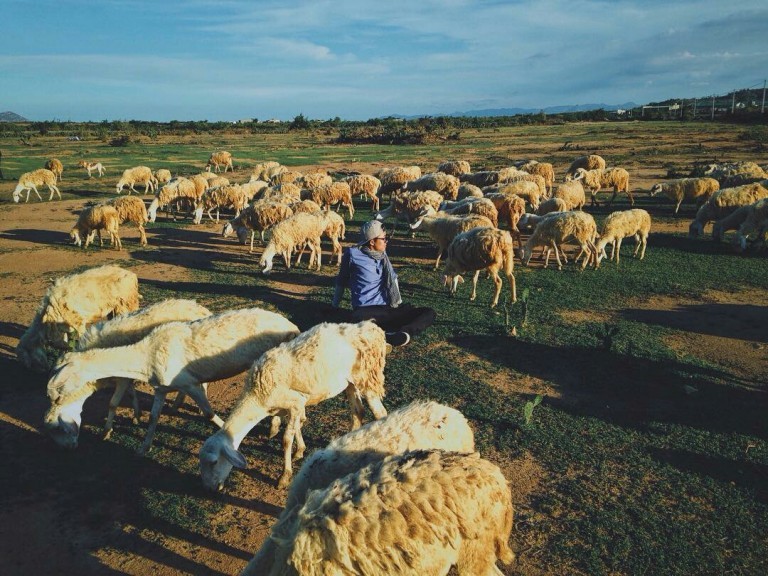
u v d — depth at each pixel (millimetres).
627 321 9969
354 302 6664
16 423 6746
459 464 3312
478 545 3295
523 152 45281
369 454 4000
